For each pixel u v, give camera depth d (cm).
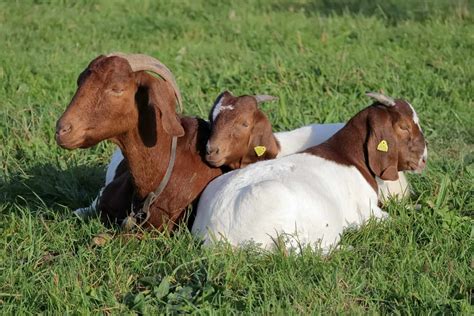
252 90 1661
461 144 1426
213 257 921
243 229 947
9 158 1293
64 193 1191
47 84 1673
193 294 887
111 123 962
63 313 859
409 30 2155
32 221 1059
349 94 1641
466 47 2016
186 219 1024
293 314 834
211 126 1041
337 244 991
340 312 849
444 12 2359
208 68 1827
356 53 1928
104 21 2336
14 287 914
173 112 974
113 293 891
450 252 1001
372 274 928
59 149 1336
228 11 2475
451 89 1675
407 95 1652
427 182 1201
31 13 2400
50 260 978
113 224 1067
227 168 1055
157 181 1020
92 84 949
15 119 1440
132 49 2016
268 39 2098
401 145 1064
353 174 1049
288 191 956
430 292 895
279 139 1131
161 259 959
